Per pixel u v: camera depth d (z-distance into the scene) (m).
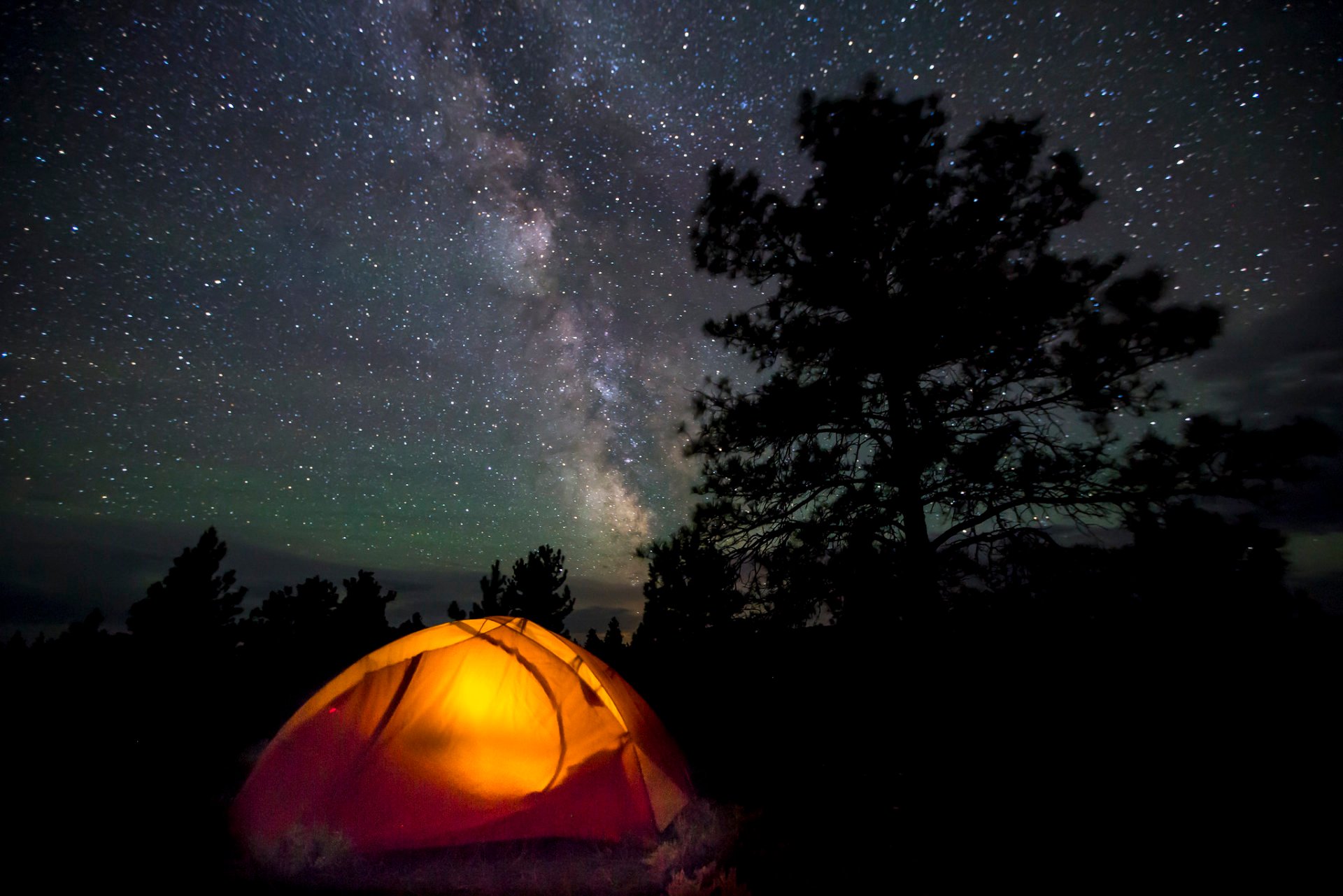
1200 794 4.69
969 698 6.68
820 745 6.85
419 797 4.13
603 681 5.10
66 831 4.32
